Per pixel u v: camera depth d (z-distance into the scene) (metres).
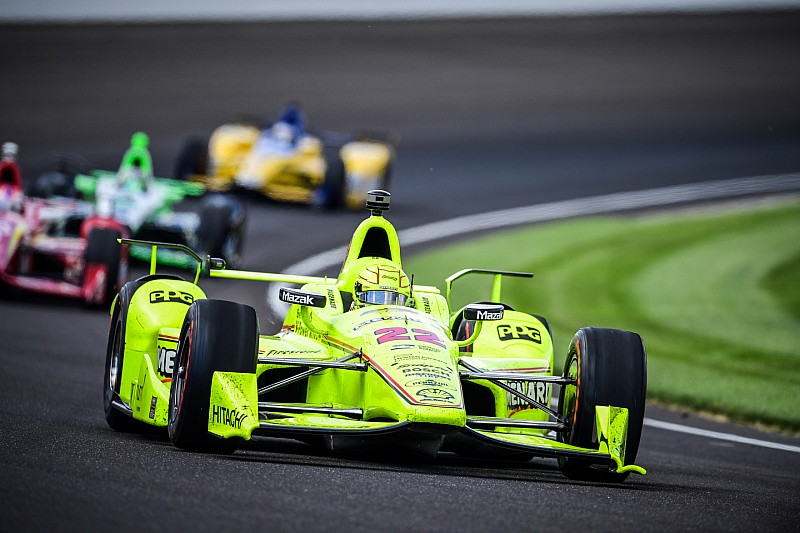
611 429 27.50
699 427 43.72
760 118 143.38
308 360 27.62
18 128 114.06
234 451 27.48
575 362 28.84
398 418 26.09
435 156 118.75
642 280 76.06
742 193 112.25
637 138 132.25
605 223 96.88
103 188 68.75
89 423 32.78
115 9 171.38
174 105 129.25
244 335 26.77
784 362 56.09
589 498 24.45
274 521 19.69
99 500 20.52
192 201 91.56
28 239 60.38
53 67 141.62
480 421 27.97
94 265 59.84
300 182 91.88
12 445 26.27
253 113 128.75
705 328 63.44
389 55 161.12
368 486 23.38
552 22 186.12
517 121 134.88
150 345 31.00
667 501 25.05
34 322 55.25
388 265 31.20
